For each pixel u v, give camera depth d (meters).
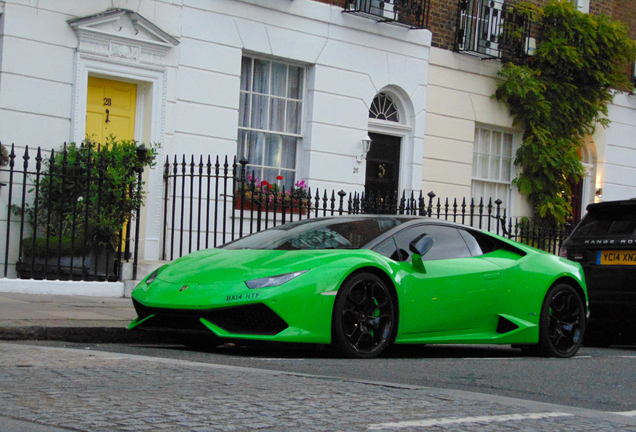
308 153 12.71
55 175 8.80
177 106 11.27
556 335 7.18
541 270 7.14
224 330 5.64
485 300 6.72
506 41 15.25
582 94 16.08
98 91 10.72
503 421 3.67
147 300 5.98
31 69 9.95
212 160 11.62
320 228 6.71
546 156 15.25
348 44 13.10
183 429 3.19
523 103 15.30
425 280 6.38
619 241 8.34
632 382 5.55
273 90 12.56
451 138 14.55
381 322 6.09
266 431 3.24
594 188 17.19
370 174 13.69
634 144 17.77
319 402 3.88
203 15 11.48
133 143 9.83
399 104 14.05
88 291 9.02
